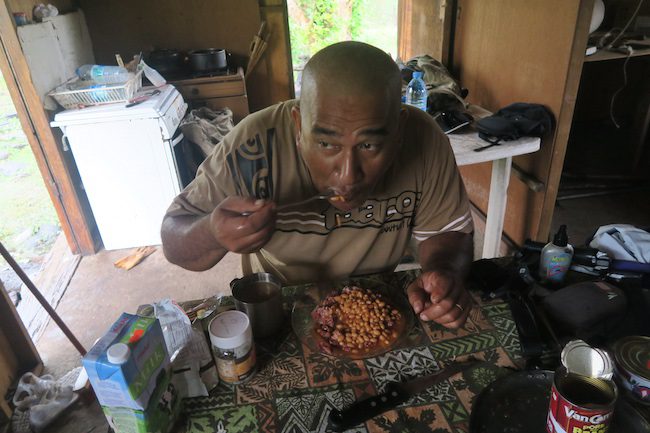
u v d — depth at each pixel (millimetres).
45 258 2857
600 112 4043
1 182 3869
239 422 820
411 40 3672
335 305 1039
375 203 1106
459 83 2992
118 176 2637
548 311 1008
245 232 777
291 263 1211
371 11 5324
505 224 2760
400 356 936
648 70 3771
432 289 907
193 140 2875
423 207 1159
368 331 980
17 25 2344
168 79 3107
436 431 792
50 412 1502
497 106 2611
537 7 2150
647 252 1176
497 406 818
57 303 2420
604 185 3121
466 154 1939
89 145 2537
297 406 843
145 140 2555
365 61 737
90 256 2812
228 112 3107
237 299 974
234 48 3410
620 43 2480
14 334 1827
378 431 793
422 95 2344
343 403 844
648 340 871
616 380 842
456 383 875
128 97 2590
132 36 3283
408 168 1077
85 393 1197
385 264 1259
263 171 1033
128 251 2832
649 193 3066
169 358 821
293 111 916
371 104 719
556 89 2115
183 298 2420
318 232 1135
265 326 977
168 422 805
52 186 2643
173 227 996
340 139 746
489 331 993
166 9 3230
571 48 1984
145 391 744
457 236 1168
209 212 1050
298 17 5012
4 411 1594
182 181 2869
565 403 679
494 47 2551
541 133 2070
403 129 914
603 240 1257
